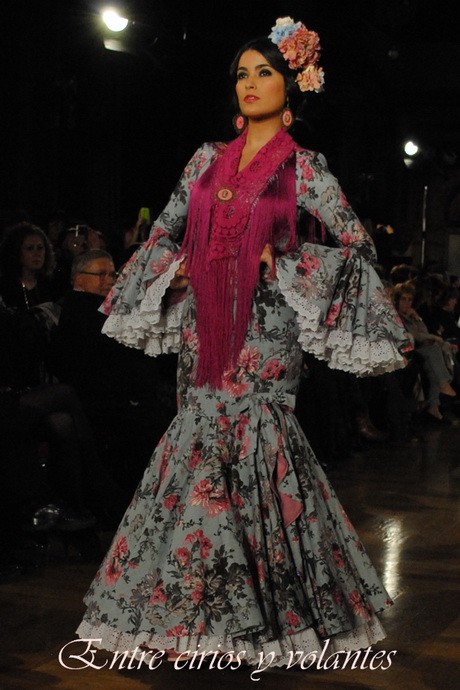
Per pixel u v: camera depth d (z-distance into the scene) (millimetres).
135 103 14570
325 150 21219
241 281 3332
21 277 6219
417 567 4824
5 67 10727
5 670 3346
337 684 3244
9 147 10867
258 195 3359
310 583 3264
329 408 7957
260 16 16984
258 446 3322
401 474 7523
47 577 4512
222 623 3137
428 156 23219
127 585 3287
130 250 7504
